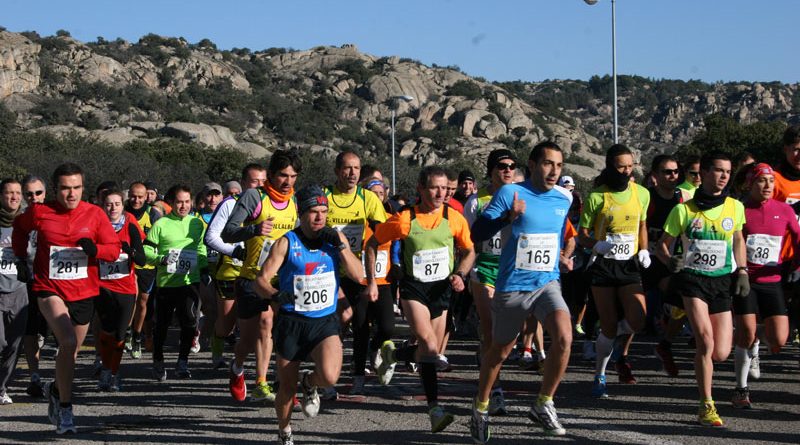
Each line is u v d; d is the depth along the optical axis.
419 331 6.14
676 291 6.31
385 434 6.01
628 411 6.67
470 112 124.81
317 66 145.75
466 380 8.28
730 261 6.27
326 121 126.25
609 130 195.50
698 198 6.25
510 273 5.64
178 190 9.04
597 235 7.21
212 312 9.52
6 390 7.88
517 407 6.89
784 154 8.02
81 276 6.37
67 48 122.44
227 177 74.50
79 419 6.70
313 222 5.32
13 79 109.69
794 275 7.19
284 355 5.34
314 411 5.71
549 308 5.50
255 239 6.95
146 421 6.59
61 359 6.12
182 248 8.91
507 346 5.62
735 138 63.22
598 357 7.30
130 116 112.31
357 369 7.52
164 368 8.75
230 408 7.10
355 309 7.46
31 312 7.75
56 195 6.34
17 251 6.51
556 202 5.69
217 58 138.75
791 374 8.41
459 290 6.44
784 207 7.03
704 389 6.15
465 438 5.89
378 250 7.41
